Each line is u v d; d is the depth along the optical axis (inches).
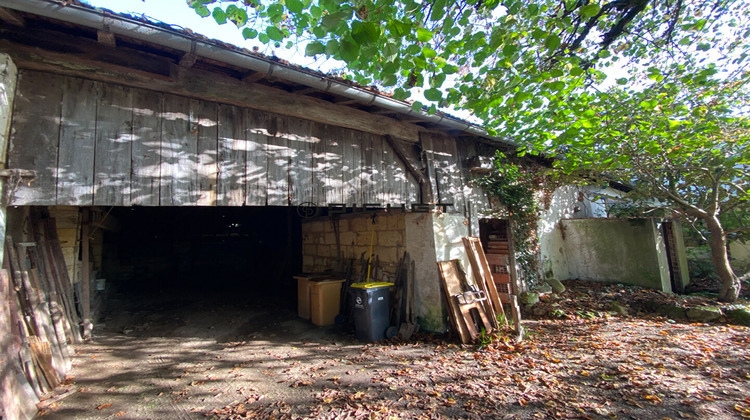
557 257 346.9
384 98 162.9
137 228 404.8
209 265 444.5
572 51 170.1
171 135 129.5
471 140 260.1
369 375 147.7
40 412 115.3
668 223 345.1
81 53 112.3
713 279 352.2
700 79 180.5
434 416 114.3
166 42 107.3
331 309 231.8
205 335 206.5
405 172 208.2
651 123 200.7
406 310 209.9
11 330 103.8
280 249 436.8
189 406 121.9
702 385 131.6
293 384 139.0
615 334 202.2
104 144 116.0
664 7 181.3
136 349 180.9
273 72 129.6
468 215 245.9
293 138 162.1
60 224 187.3
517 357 167.0
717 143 223.0
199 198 133.3
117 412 117.4
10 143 100.8
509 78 148.0
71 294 188.7
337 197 174.9
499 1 129.6
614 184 425.4
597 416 112.3
